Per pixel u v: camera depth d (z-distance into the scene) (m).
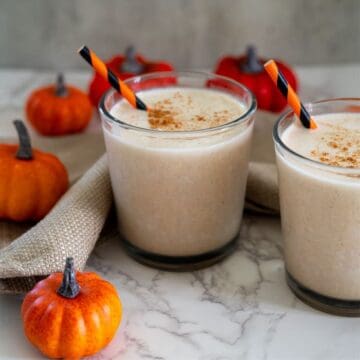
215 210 0.52
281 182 0.50
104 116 0.51
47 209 0.57
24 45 0.81
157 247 0.53
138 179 0.51
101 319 0.46
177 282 0.53
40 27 0.80
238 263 0.55
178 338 0.49
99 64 0.52
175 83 0.57
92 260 0.55
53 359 0.47
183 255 0.53
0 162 0.57
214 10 0.79
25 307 0.47
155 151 0.50
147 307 0.51
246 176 0.54
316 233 0.48
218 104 0.55
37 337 0.46
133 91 0.56
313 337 0.49
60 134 0.70
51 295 0.47
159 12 0.79
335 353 0.48
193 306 0.51
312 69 0.81
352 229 0.47
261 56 0.82
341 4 0.79
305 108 0.51
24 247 0.50
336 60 0.83
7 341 0.48
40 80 0.80
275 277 0.53
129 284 0.53
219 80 0.56
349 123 0.52
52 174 0.57
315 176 0.47
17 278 0.51
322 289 0.50
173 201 0.51
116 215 0.56
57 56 0.82
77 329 0.46
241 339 0.49
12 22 0.80
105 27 0.80
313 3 0.79
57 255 0.50
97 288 0.48
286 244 0.51
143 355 0.48
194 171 0.50
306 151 0.49
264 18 0.80
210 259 0.54
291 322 0.50
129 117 0.53
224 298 0.52
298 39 0.81
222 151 0.50
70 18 0.80
